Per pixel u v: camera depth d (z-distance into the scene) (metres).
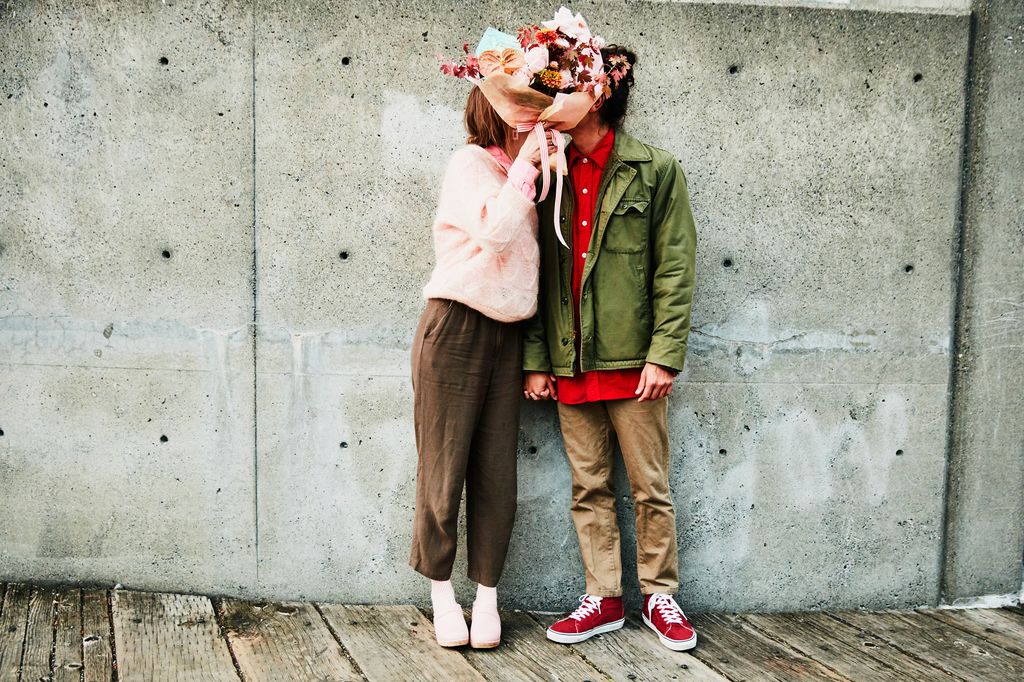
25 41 2.49
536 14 2.53
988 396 2.78
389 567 2.68
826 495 2.76
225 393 2.61
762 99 2.62
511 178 2.15
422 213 2.59
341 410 2.63
